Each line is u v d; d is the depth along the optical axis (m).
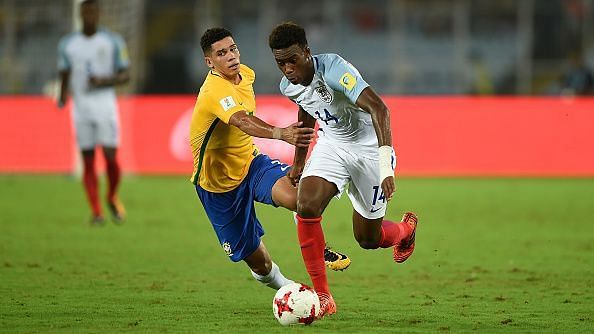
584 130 67.38
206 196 24.86
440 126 68.19
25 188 61.25
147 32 91.38
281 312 21.88
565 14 89.12
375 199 24.30
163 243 38.69
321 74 22.70
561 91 88.88
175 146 69.56
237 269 32.09
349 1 90.62
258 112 67.31
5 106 69.75
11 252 35.66
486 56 89.94
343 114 23.30
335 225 45.56
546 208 51.34
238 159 24.42
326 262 24.64
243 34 90.50
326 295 22.94
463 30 90.06
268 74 88.75
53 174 70.88
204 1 90.88
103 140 43.84
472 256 35.34
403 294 27.19
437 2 90.44
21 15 86.12
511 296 26.75
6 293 26.84
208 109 23.48
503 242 39.19
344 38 90.75
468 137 68.00
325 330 21.47
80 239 39.62
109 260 33.94
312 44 90.81
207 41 23.92
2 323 22.34
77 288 27.86
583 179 66.69
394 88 89.75
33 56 86.00
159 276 30.44
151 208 51.41
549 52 89.31
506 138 67.88
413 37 90.75
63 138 69.38
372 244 25.48
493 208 51.31
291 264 33.78
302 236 22.95
